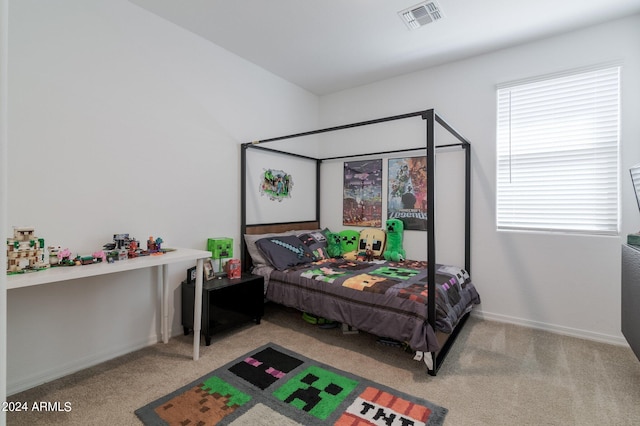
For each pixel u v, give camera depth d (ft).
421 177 11.26
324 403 5.57
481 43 9.31
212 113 9.50
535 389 6.04
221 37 9.16
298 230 12.54
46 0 6.26
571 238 8.76
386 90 12.02
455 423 5.10
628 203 8.03
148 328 8.06
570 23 8.25
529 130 9.45
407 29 8.61
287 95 12.27
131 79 7.61
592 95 8.55
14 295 5.97
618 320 8.16
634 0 7.28
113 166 7.30
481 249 10.11
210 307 8.02
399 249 11.12
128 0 7.49
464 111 10.35
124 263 5.86
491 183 9.91
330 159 13.52
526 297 9.39
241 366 6.87
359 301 7.60
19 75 5.95
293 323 9.49
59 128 6.47
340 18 8.15
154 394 5.84
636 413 5.34
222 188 9.84
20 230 5.12
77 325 6.79
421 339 6.42
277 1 7.48
